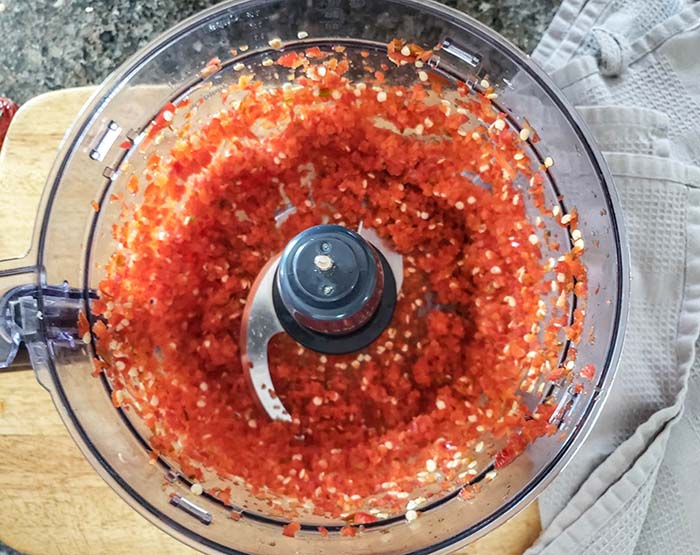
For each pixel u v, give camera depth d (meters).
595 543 0.33
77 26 0.40
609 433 0.34
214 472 0.33
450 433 0.33
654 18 0.37
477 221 0.34
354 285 0.31
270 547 0.32
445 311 0.34
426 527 0.32
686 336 0.34
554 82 0.35
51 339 0.32
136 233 0.34
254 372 0.34
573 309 0.34
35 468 0.34
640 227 0.35
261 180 0.35
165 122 0.35
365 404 0.34
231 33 0.34
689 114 0.36
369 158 0.35
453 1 0.39
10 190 0.35
